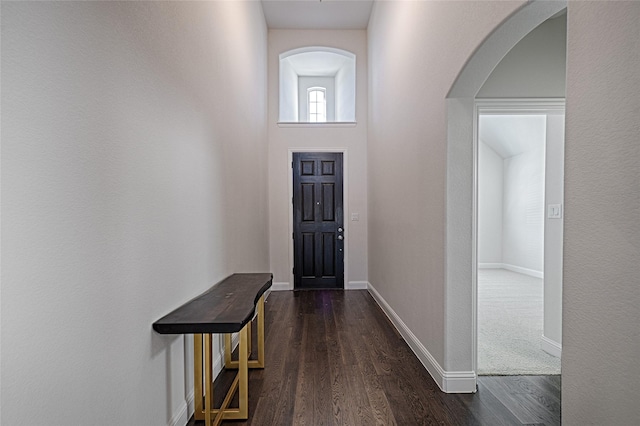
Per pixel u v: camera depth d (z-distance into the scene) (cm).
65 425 102
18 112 88
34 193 92
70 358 104
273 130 556
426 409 209
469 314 228
